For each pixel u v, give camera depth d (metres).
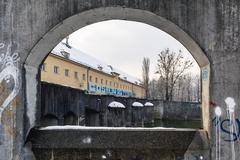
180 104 36.81
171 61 37.00
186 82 54.19
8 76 6.30
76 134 6.63
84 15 6.43
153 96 49.16
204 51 6.39
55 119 15.73
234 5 6.45
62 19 6.30
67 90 17.20
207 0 6.43
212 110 6.36
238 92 6.36
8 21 6.34
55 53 34.12
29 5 6.34
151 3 6.35
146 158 6.58
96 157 6.55
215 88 6.38
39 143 6.49
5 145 6.22
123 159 6.55
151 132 6.68
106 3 6.29
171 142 6.55
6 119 6.25
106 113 22.98
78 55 45.28
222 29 6.42
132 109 27.67
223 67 6.39
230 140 6.29
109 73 54.28
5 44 6.33
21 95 6.30
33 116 6.71
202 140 6.46
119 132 6.68
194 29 6.39
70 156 6.55
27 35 6.33
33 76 6.74
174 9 6.38
